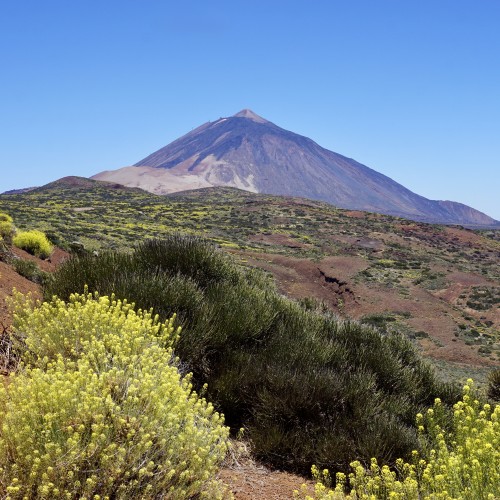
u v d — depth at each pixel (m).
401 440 5.86
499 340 45.47
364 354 8.58
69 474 3.15
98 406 3.70
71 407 3.61
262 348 7.77
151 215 116.06
